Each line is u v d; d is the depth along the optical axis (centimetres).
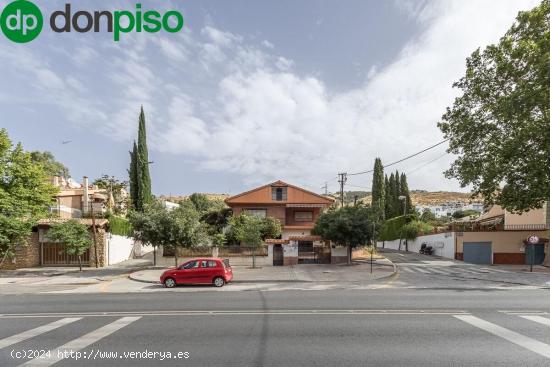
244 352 691
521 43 2269
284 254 2667
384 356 665
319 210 4406
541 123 2334
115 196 4369
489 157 2652
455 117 2823
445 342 752
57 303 1292
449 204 11600
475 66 2686
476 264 3041
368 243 2631
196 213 2572
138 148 4081
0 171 2455
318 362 634
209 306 1180
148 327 895
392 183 6288
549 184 2391
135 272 2336
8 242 2467
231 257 2666
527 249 3117
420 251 4375
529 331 836
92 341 777
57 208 3566
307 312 1059
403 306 1148
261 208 4331
